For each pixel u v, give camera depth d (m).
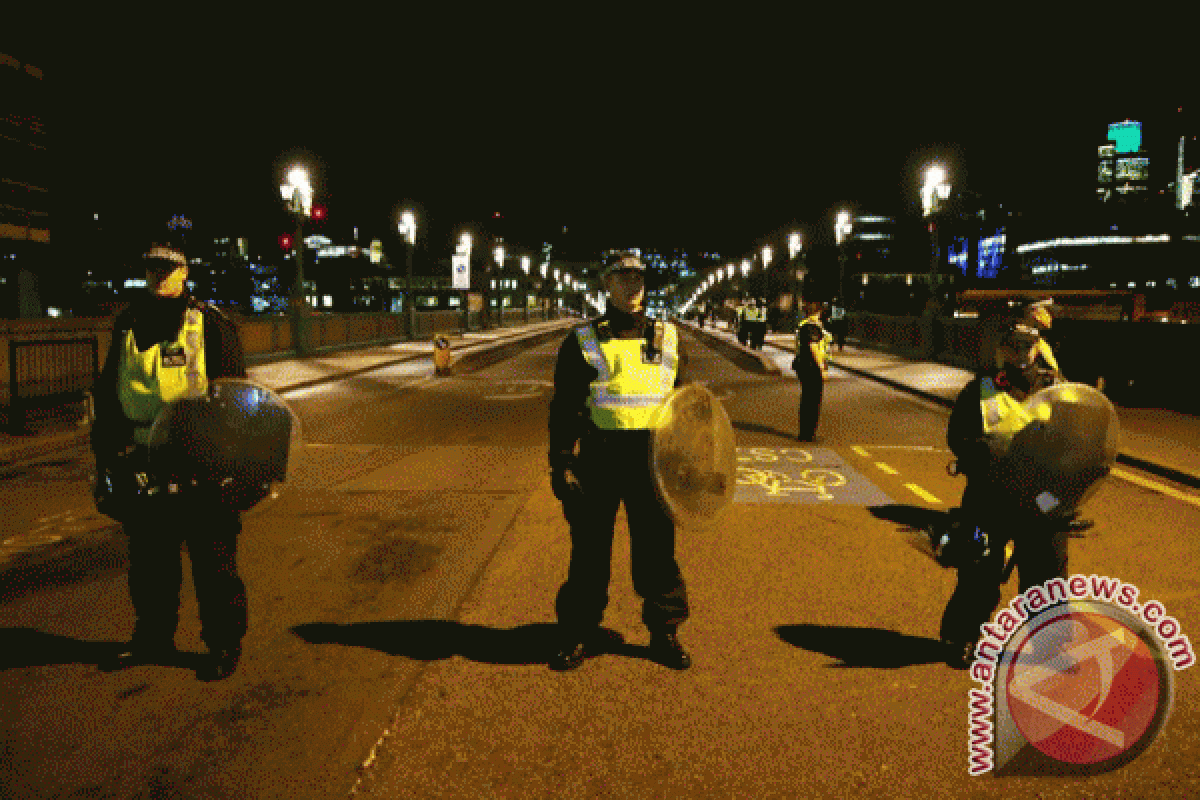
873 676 3.80
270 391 3.68
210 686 3.69
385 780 2.95
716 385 18.62
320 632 4.32
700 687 3.68
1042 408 3.48
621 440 3.70
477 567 5.44
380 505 7.17
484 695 3.60
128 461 3.59
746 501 7.30
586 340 3.74
